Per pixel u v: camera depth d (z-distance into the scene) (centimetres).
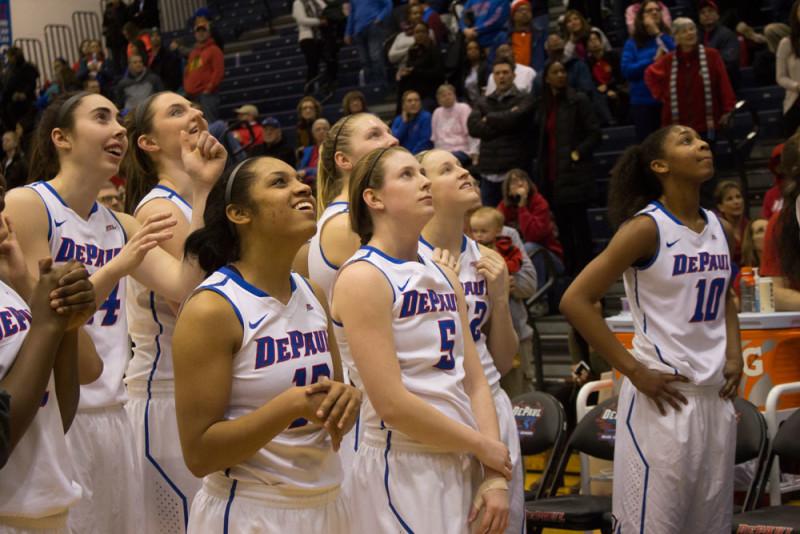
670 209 358
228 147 852
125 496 323
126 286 355
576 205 785
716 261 355
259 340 244
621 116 895
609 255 350
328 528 254
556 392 616
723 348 356
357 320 263
